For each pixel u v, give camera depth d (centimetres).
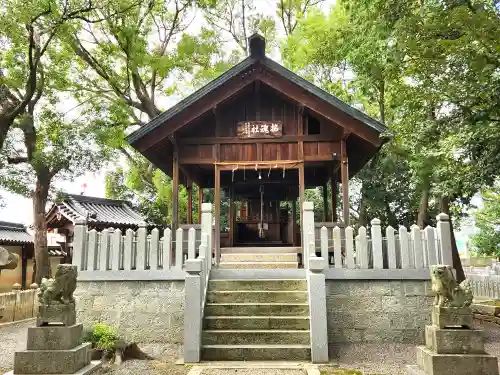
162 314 815
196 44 1839
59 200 1677
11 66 1472
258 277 874
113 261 838
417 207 1739
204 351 691
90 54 1767
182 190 2198
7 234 2016
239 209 1557
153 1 1703
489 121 721
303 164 1088
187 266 706
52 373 490
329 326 784
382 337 779
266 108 1140
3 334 986
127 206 1995
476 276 1923
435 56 604
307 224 904
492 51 570
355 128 1045
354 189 2005
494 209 2386
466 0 582
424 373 497
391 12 902
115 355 680
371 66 1122
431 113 974
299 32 1853
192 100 1061
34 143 1617
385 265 823
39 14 1234
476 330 488
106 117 1702
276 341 709
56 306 514
